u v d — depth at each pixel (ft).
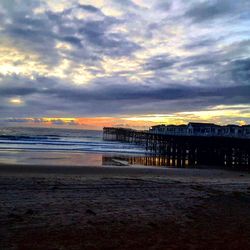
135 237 26.08
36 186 43.27
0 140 174.70
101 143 192.24
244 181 60.54
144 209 34.42
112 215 31.60
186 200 39.42
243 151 108.06
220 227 29.68
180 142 128.06
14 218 28.89
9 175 57.21
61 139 215.10
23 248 22.61
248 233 28.30
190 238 26.45
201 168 93.66
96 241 24.79
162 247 24.20
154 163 106.01
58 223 28.35
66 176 58.44
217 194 43.88
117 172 71.20
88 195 39.45
